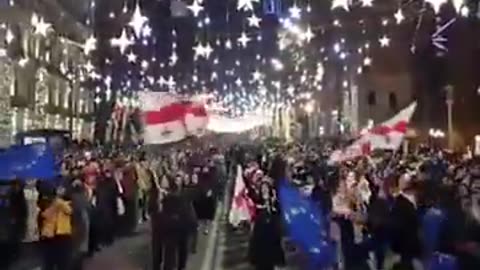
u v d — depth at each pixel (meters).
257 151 57.88
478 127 45.78
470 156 30.61
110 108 57.22
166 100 19.02
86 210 20.22
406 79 61.25
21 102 45.41
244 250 24.92
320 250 17.61
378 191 19.70
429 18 45.97
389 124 27.22
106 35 58.41
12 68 42.44
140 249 25.33
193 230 21.59
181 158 34.69
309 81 75.81
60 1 51.62
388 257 20.36
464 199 14.58
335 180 21.73
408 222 17.22
